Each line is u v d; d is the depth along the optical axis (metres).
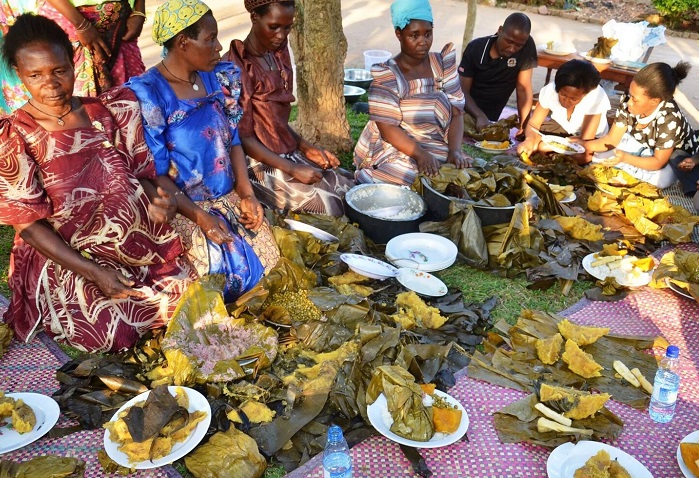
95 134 2.74
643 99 4.30
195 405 2.49
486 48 5.45
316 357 2.84
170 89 2.98
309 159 4.05
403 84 4.21
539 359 2.90
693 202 4.36
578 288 3.58
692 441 2.36
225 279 3.02
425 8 4.00
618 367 2.84
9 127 2.54
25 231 2.68
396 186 4.02
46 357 2.90
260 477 2.29
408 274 3.45
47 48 2.46
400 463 2.37
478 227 3.71
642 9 12.76
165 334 2.80
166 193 2.84
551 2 12.95
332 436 2.19
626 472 2.23
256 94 3.70
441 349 2.87
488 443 2.47
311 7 4.72
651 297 3.46
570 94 4.83
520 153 4.78
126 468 2.27
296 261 3.33
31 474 2.20
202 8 2.87
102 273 2.73
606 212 4.29
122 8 3.85
